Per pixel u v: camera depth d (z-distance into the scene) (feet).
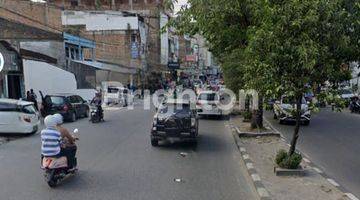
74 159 34.83
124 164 40.06
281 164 35.55
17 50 97.91
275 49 31.73
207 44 65.00
